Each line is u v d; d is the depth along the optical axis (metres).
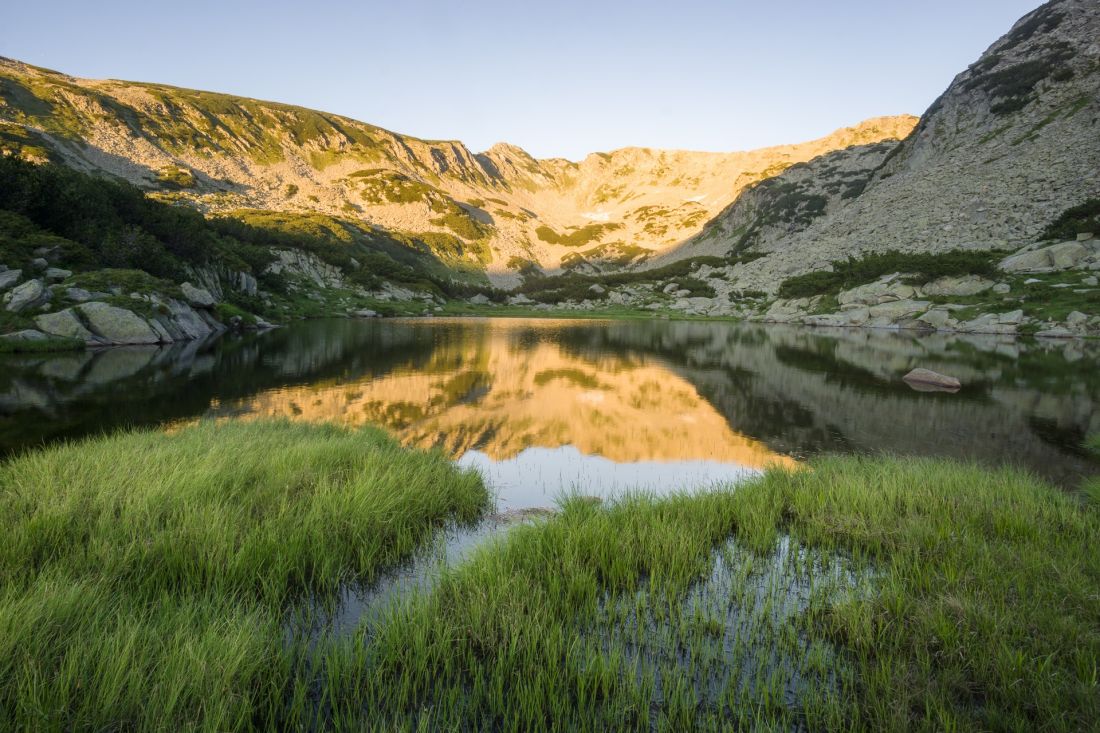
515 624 6.60
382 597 7.91
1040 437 20.17
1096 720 4.92
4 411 21.34
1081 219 78.88
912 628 6.70
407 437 20.06
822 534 9.86
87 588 6.70
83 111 195.25
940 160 127.31
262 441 14.68
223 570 7.68
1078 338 56.84
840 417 24.03
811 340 63.34
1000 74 131.62
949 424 22.34
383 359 42.97
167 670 5.29
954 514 10.28
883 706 5.33
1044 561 8.12
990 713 5.09
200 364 35.81
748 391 30.92
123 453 12.63
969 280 78.56
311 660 6.20
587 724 5.37
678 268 179.62
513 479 15.79
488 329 82.81
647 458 18.28
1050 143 102.56
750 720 5.45
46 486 10.09
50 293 41.06
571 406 26.75
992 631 6.38
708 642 6.73
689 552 8.97
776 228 195.88
